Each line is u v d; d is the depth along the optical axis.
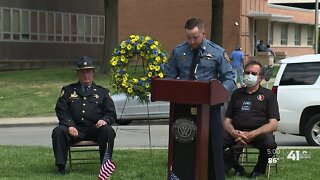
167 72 6.99
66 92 8.56
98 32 46.38
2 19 37.25
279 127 12.00
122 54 9.59
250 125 8.27
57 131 8.25
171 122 5.93
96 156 10.07
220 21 30.75
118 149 11.12
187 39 6.62
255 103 8.30
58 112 8.48
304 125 11.98
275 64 44.88
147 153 10.45
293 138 14.16
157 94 5.80
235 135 8.09
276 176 8.24
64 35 42.69
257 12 47.34
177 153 5.93
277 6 52.69
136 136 14.82
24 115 20.27
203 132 5.84
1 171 8.56
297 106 11.83
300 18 57.19
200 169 5.85
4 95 24.03
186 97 5.69
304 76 11.91
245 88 8.50
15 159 9.72
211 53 6.74
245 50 44.88
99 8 46.31
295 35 58.75
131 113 17.12
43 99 23.03
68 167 8.94
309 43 62.19
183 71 6.82
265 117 8.28
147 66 9.49
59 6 42.22
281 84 12.03
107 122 8.34
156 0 47.66
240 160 9.18
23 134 16.03
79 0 44.22
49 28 41.31
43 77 29.80
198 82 5.63
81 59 8.59
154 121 18.39
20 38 38.72
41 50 40.50
